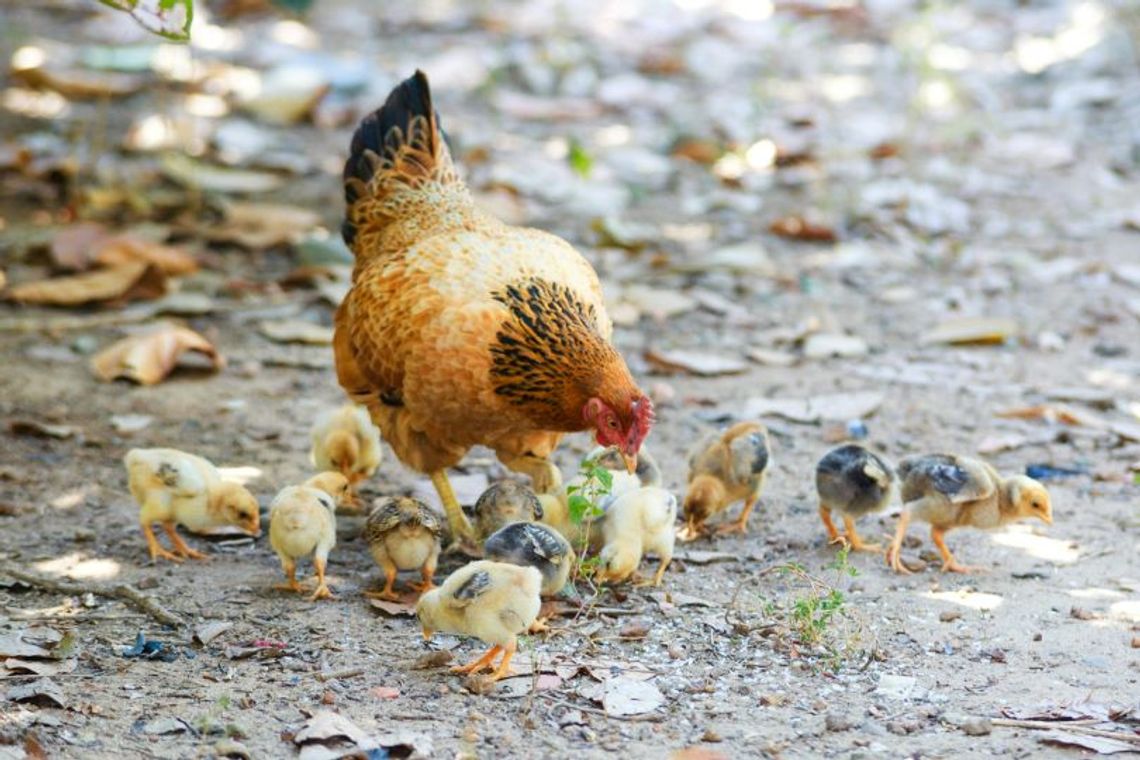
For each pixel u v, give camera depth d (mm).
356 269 11336
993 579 10133
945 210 19406
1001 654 8875
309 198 19453
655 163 21188
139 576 10117
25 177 19578
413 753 7605
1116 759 7598
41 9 28016
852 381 14414
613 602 9703
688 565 10391
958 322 15781
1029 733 7895
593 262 17594
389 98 11344
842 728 7934
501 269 9961
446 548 10688
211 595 9797
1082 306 16422
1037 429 13125
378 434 11727
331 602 9711
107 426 12992
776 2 30016
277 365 14664
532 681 8484
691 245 18391
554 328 9641
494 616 8305
